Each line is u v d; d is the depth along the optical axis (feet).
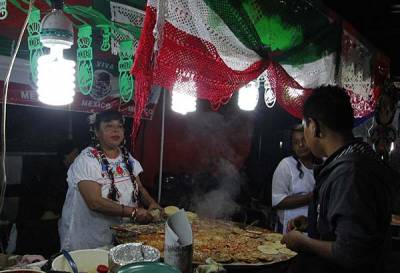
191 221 9.93
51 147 12.26
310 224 5.76
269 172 16.15
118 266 4.38
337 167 5.09
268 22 7.70
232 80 6.65
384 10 15.42
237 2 6.49
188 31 5.62
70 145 11.89
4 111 4.66
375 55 13.76
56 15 4.68
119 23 7.12
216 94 6.53
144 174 14.69
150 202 9.23
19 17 6.59
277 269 7.11
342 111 5.29
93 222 8.37
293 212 10.57
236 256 6.99
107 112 8.51
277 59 8.36
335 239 5.08
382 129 17.93
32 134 11.77
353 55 11.89
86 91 7.67
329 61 10.26
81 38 7.19
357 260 4.58
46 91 4.86
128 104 11.48
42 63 4.88
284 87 8.44
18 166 11.60
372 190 4.83
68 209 8.59
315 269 5.27
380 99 15.89
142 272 3.80
